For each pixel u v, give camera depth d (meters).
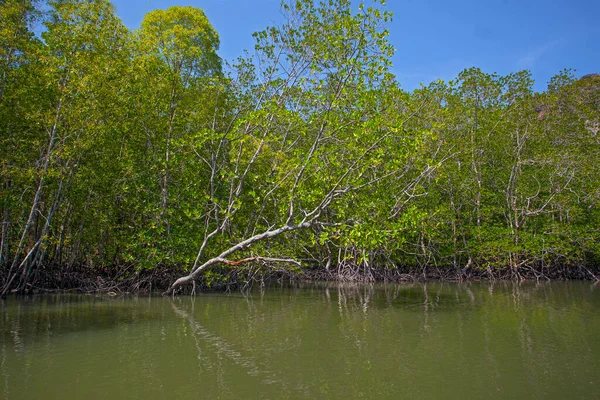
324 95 14.66
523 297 16.67
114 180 17.02
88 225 18.44
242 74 19.27
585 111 26.72
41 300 14.73
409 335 9.79
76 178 16.62
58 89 14.53
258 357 8.00
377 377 6.96
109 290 16.92
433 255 25.64
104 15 15.23
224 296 16.81
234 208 16.86
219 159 20.58
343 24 13.92
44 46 15.12
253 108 19.50
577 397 6.19
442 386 6.57
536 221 26.78
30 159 16.23
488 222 27.62
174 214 17.39
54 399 5.98
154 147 18.48
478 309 13.56
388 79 14.62
